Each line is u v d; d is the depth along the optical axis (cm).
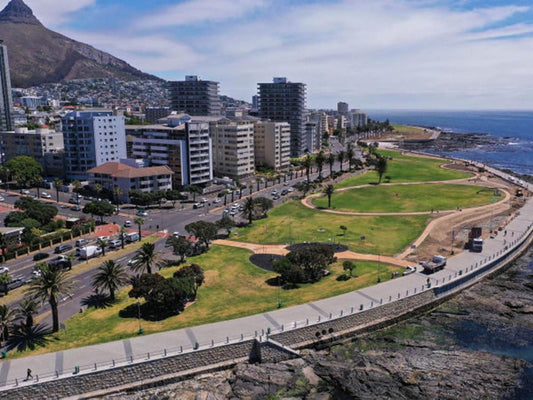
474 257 12219
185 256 12612
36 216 15275
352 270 11388
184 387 7244
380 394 7112
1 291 10181
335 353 8262
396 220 16488
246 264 11950
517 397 7012
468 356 8075
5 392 6444
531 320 9456
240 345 7844
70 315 9069
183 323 8606
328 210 18150
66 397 6781
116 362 7175
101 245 12762
